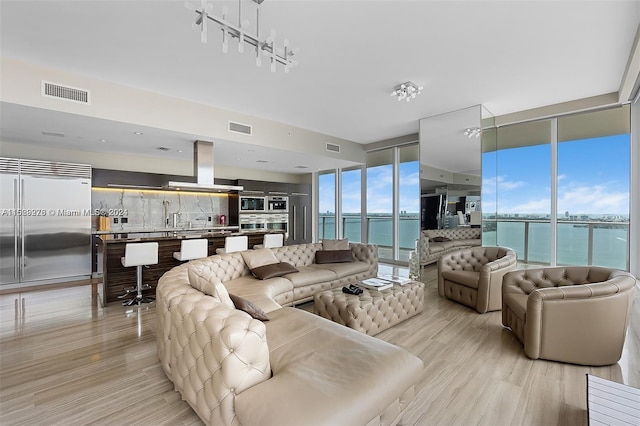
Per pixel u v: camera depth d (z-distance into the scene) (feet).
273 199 25.18
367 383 4.48
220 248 15.94
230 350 4.37
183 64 10.07
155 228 20.22
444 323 10.31
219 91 12.39
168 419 5.61
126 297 12.85
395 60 9.89
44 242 15.44
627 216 13.32
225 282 11.13
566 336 7.47
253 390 4.30
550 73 10.90
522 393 6.35
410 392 5.34
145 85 11.71
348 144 21.38
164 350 6.42
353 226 24.77
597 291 7.27
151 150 17.61
